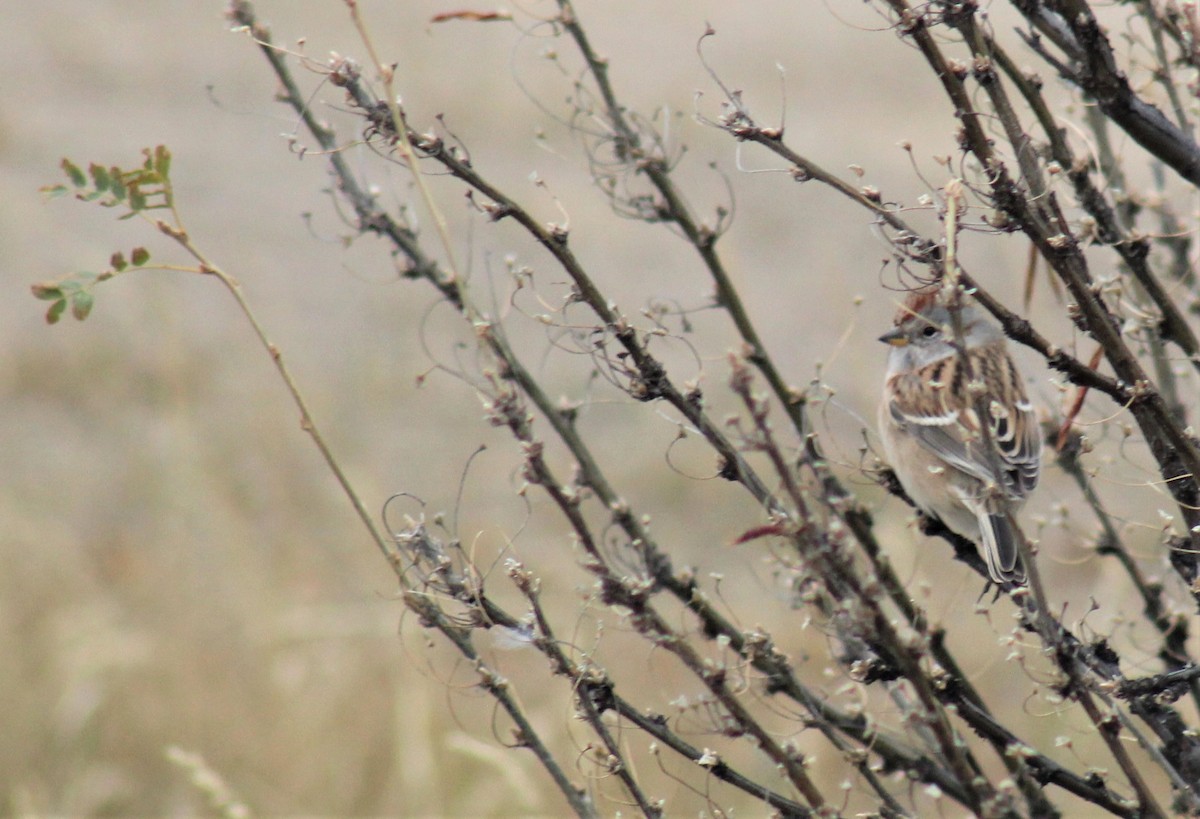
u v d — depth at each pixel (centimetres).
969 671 1126
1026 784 483
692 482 1661
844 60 3462
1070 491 1355
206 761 1091
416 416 1845
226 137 3042
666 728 507
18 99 3077
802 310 2189
